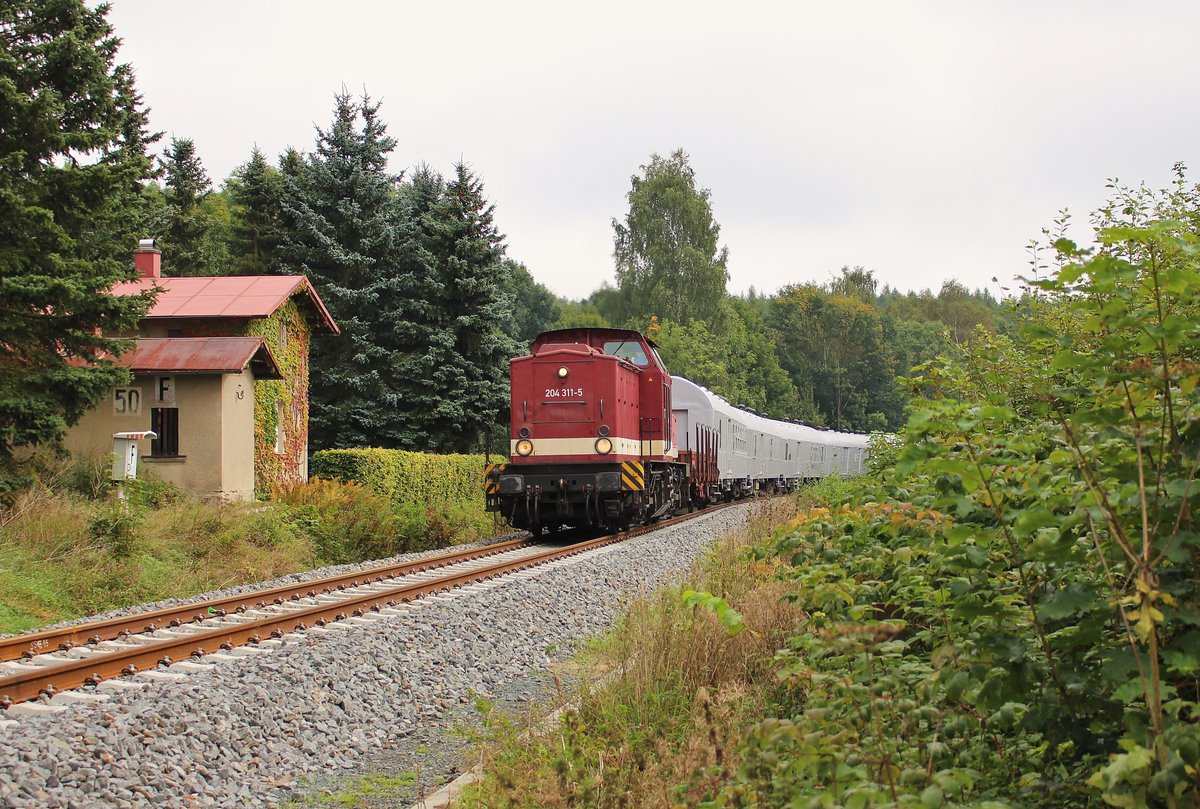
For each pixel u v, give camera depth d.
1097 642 4.07
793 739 4.05
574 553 18.25
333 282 38.81
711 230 65.50
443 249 38.38
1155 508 3.67
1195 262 4.63
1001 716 4.25
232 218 56.66
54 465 18.36
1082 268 3.81
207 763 6.57
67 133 16.06
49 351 16.80
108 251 17.59
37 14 16.70
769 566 6.42
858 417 93.06
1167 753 3.35
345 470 25.95
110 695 7.71
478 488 33.75
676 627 8.20
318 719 7.70
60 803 5.56
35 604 13.01
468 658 10.00
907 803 3.40
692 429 29.33
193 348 23.19
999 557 4.53
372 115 41.34
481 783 6.05
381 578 15.26
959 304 105.75
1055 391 4.54
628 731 6.52
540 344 22.77
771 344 83.69
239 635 9.90
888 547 6.04
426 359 36.28
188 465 22.62
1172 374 3.70
